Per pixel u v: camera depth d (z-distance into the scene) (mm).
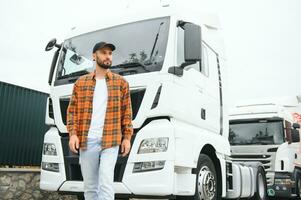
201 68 6094
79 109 4008
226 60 7316
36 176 7793
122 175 4777
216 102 6527
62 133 5465
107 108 3949
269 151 11391
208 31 6754
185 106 5312
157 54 5207
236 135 12000
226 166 6887
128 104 4098
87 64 5762
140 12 5859
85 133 3910
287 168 11258
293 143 12305
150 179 4652
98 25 6113
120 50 5508
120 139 3941
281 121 11602
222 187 6262
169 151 4715
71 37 6285
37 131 8703
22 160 8242
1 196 7152
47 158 5414
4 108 7898
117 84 4043
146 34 5512
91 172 3992
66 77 5773
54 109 5574
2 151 7773
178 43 5387
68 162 5215
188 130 5258
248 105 12500
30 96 8578
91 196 4039
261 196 10148
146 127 4875
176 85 5129
